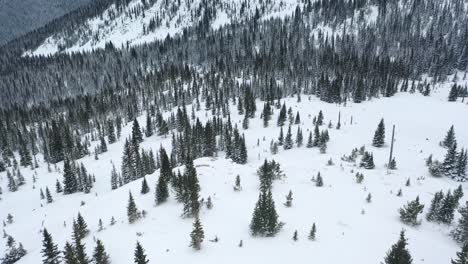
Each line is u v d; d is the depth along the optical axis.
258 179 52.75
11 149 151.88
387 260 27.09
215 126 118.19
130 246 36.41
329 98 139.62
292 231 37.00
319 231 36.88
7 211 90.62
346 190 49.38
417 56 186.75
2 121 177.38
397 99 141.12
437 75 172.25
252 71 195.62
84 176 94.88
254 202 44.19
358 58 185.00
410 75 174.75
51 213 78.88
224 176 53.19
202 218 40.62
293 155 85.38
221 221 39.62
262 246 34.25
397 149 83.25
